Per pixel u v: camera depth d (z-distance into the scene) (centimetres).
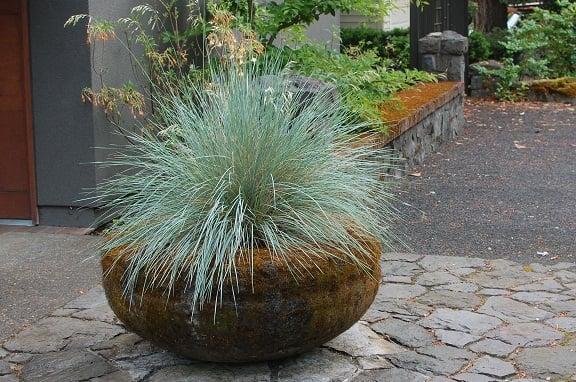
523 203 793
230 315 402
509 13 2191
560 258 629
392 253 635
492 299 534
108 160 712
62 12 685
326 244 425
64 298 551
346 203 450
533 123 1230
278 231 425
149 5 762
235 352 413
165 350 450
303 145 450
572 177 898
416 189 846
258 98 459
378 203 502
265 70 536
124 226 453
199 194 433
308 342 420
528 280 571
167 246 424
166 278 407
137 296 416
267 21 850
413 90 1077
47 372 439
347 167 474
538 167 948
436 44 1193
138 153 638
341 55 830
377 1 883
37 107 704
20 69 702
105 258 436
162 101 716
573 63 1556
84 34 683
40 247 659
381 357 451
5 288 570
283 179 441
